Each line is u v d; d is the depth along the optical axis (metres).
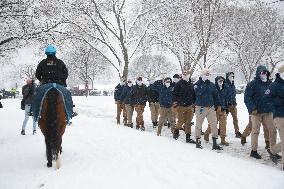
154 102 16.17
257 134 9.73
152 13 32.81
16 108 26.38
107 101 39.25
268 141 10.55
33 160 8.54
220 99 11.52
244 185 5.80
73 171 7.24
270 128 9.48
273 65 40.44
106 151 9.11
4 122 17.14
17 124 16.36
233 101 12.92
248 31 36.97
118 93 17.44
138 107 15.45
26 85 13.16
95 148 9.60
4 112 22.69
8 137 12.77
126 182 6.20
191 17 30.59
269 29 37.81
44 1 27.72
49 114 7.32
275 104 8.30
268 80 9.75
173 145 9.94
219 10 30.33
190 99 11.99
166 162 7.56
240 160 8.09
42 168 7.68
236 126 13.08
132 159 8.01
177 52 31.78
